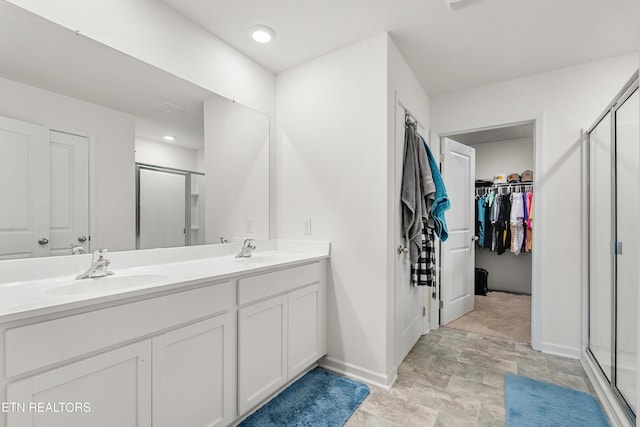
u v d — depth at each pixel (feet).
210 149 6.30
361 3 5.38
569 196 7.70
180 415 3.98
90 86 4.55
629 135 5.08
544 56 7.23
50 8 4.07
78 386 3.06
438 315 9.80
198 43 5.95
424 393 5.98
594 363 6.47
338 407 5.46
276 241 7.78
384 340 6.20
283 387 6.07
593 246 6.93
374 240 6.34
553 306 7.85
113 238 4.87
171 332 3.87
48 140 4.18
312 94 7.22
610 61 7.32
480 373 6.79
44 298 3.27
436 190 7.67
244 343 4.89
